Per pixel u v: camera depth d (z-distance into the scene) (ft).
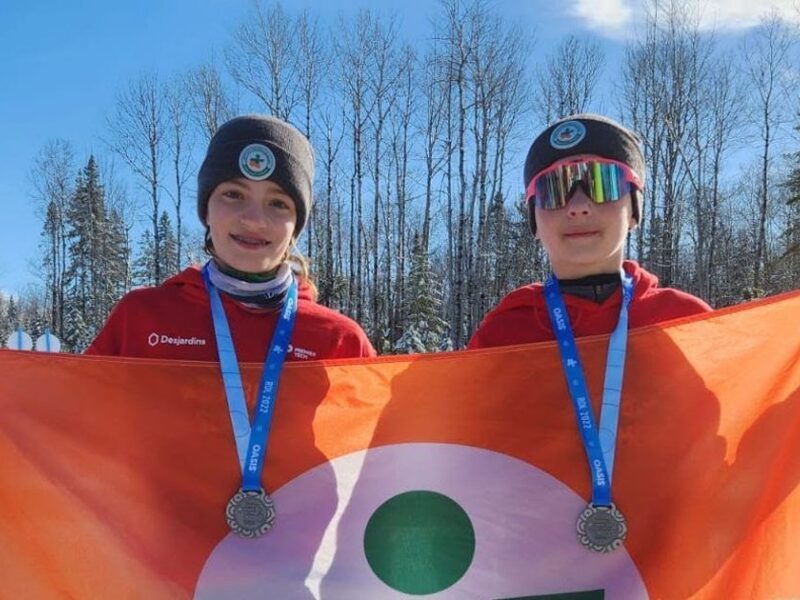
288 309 8.87
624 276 9.09
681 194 121.29
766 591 8.31
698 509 8.36
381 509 8.43
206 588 8.04
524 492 8.48
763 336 8.72
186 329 8.70
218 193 8.89
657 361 8.62
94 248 158.20
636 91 131.23
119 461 8.18
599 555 8.28
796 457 8.61
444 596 8.32
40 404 8.20
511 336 9.39
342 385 8.59
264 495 8.18
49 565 7.97
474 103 100.27
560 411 8.57
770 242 147.64
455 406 8.64
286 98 106.01
